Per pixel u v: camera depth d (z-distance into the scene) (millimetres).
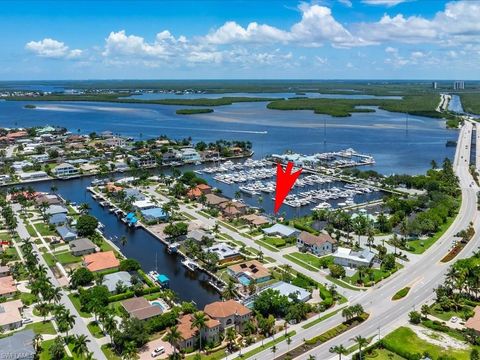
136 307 165125
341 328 156750
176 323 159125
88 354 138125
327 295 177375
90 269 199625
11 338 142375
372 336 151500
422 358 137375
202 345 147625
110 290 181375
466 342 147875
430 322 158625
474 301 174000
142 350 144875
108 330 144000
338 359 138875
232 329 152125
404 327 156500
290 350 144500
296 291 178125
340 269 197125
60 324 147375
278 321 163375
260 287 186625
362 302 176125
